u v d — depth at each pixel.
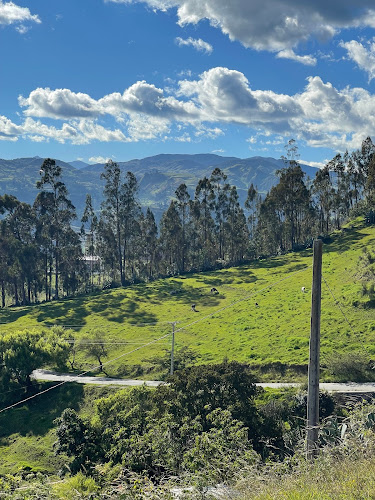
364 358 46.47
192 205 141.62
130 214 132.12
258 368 50.88
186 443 23.34
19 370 55.88
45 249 123.56
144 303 98.88
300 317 67.12
